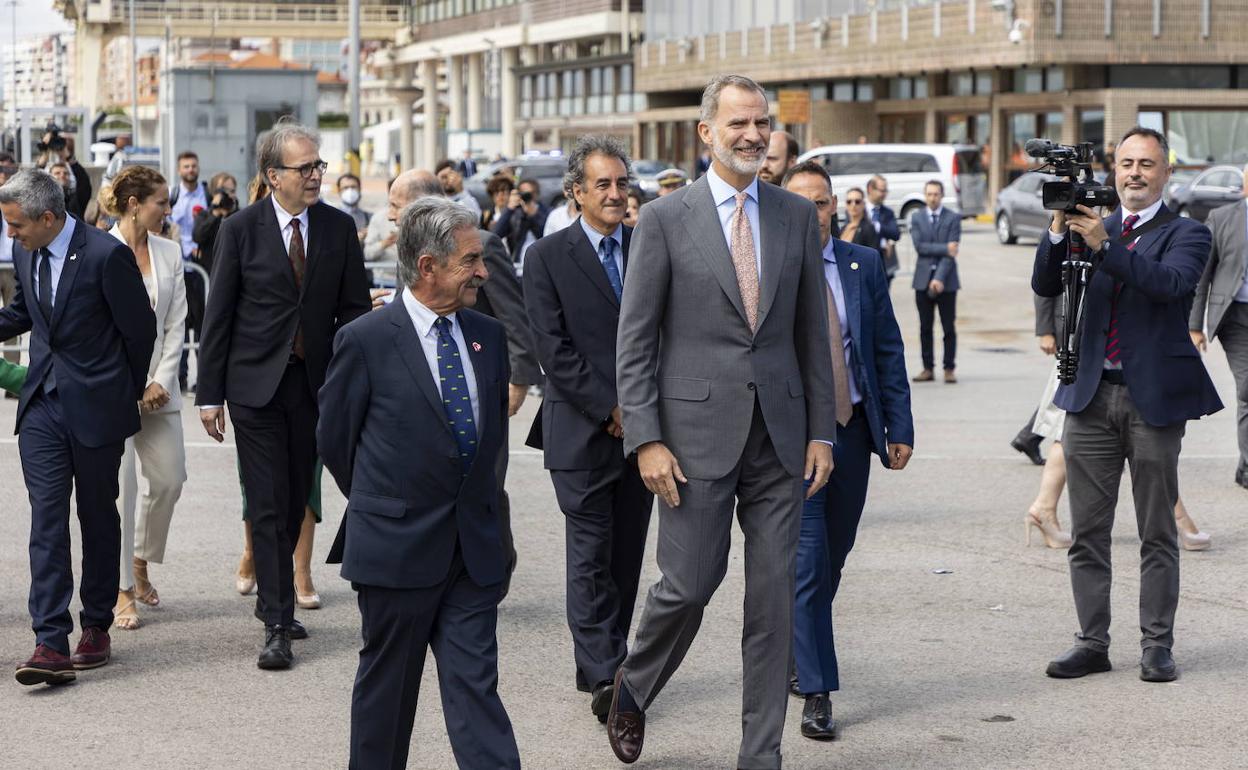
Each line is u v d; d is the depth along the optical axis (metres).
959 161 39.62
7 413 13.85
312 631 7.23
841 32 50.19
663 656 5.38
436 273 4.77
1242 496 10.24
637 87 65.19
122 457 7.09
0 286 14.51
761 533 5.20
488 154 79.69
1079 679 6.46
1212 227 10.41
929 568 8.37
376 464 4.80
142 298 6.64
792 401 5.20
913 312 24.06
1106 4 41.50
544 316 6.15
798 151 7.72
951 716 6.02
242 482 6.88
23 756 5.61
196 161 16.89
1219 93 42.25
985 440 12.66
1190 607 7.57
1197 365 6.41
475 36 83.31
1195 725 5.88
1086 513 6.49
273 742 5.76
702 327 5.17
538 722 5.99
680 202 5.22
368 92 141.00
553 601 7.76
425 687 6.43
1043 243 6.45
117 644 7.02
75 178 16.20
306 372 6.78
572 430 6.12
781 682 5.15
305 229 6.82
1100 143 42.06
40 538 6.44
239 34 78.56
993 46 42.84
